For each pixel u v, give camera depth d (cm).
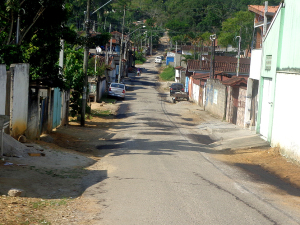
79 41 1659
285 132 1373
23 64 1271
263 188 895
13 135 1217
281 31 1530
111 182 867
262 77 1769
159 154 1324
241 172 1098
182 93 4453
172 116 2952
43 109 1603
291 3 1421
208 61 5134
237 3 10056
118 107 3500
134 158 1225
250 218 620
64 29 1631
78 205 668
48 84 1591
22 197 698
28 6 1463
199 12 10888
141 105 3738
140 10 14112
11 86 1173
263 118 1741
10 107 1179
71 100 2383
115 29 9925
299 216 657
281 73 1478
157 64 10162
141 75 7862
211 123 2498
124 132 1994
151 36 12262
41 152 1162
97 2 9131
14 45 1370
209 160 1273
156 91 5503
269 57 1662
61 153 1226
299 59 1298
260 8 2055
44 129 1634
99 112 3028
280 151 1410
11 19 1434
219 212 645
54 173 933
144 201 698
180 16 11350
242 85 2353
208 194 776
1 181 790
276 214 658
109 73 5541
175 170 1039
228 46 7744
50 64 1606
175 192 777
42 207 641
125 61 7275
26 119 1330
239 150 1516
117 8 11625
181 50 9062
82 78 2233
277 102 1501
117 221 576
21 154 1098
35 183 817
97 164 1124
